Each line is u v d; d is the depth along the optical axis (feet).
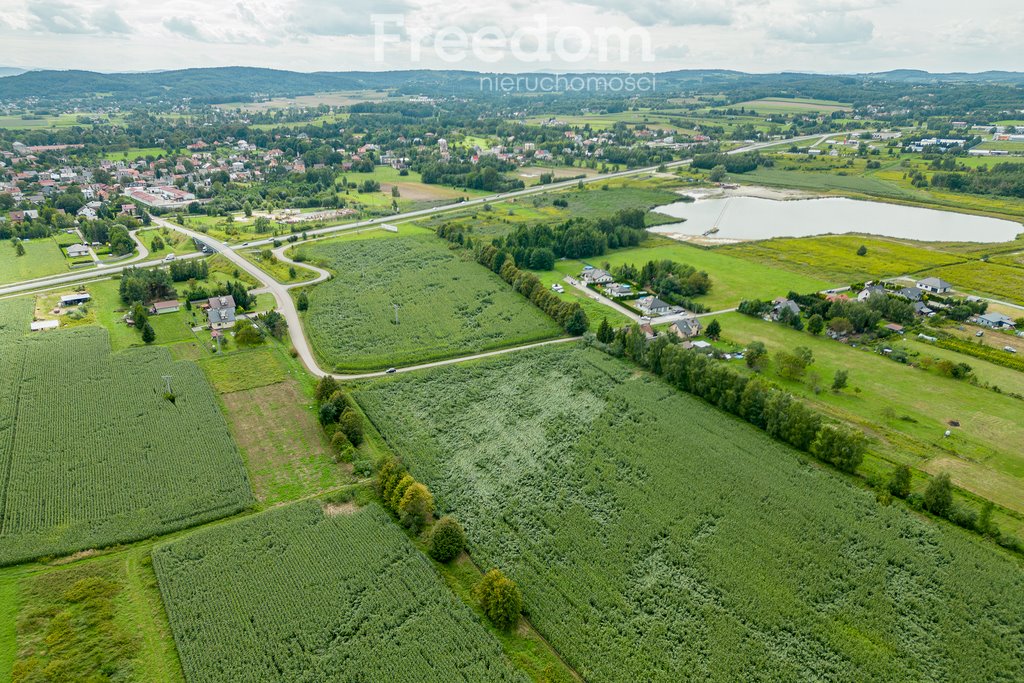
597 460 349.20
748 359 451.53
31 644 236.22
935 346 486.38
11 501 307.37
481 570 279.49
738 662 235.20
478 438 372.38
